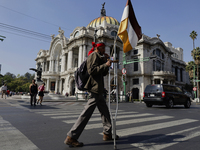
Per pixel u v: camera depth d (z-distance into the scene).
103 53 3.01
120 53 37.59
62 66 43.16
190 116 6.87
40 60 57.16
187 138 3.21
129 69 39.47
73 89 38.44
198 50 37.09
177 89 12.24
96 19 48.19
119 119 5.43
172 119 5.75
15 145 2.58
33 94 10.72
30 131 3.52
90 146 2.63
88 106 2.69
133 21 3.16
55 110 7.85
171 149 2.58
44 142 2.79
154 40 39.94
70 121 4.73
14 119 4.95
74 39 36.03
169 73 37.19
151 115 6.74
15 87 95.12
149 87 11.94
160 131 3.76
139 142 2.88
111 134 2.98
